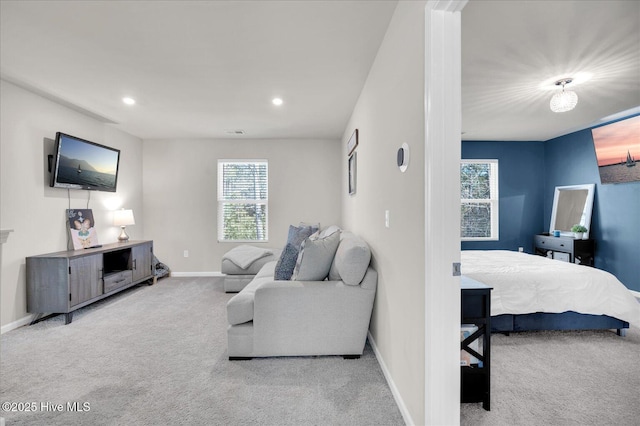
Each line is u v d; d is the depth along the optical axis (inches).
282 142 207.3
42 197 129.5
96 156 154.7
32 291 119.0
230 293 163.6
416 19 57.5
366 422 64.1
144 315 128.8
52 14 75.4
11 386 76.9
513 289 103.7
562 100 112.7
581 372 84.3
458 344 51.7
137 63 100.8
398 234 69.7
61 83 116.4
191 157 205.5
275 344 89.9
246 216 209.2
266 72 107.1
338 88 120.6
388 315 78.7
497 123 169.3
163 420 64.5
